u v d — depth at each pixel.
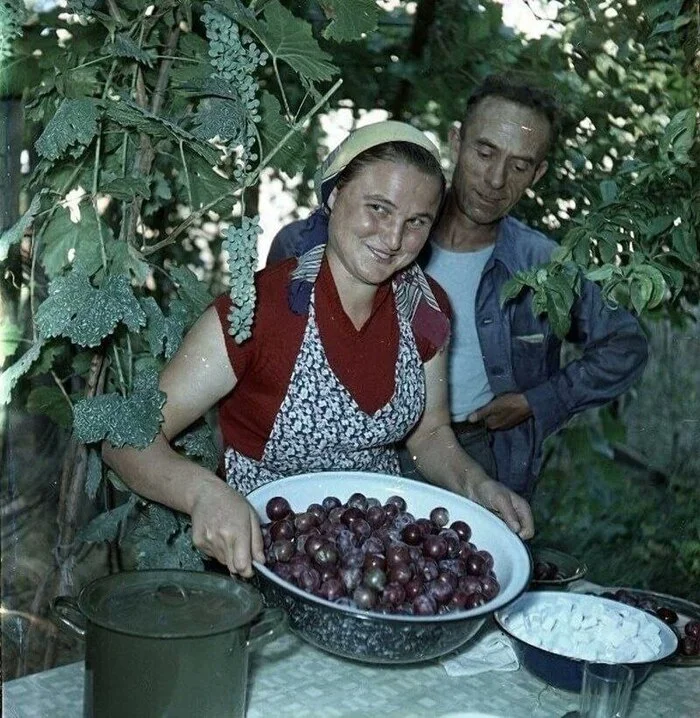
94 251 1.52
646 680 1.22
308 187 2.76
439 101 2.73
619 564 2.82
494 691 1.18
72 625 1.01
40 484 1.82
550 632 1.23
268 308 1.37
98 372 1.59
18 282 1.60
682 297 2.31
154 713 0.94
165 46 1.56
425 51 2.68
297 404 1.39
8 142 1.52
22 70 1.52
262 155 1.53
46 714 1.09
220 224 2.69
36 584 1.81
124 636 0.93
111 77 1.47
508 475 2.25
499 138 1.90
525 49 2.54
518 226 2.09
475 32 2.63
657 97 2.36
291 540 1.21
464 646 1.26
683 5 1.72
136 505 1.71
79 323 1.34
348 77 2.71
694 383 2.74
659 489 2.86
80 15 1.41
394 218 1.27
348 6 1.50
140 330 1.51
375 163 1.26
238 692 1.00
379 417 1.42
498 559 1.24
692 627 1.30
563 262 1.52
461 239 2.02
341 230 1.30
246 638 1.00
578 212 2.56
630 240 1.56
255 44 1.48
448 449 1.53
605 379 2.17
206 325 1.37
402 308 1.45
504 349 2.09
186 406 1.37
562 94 2.48
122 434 1.30
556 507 3.01
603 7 2.28
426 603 1.11
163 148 1.59
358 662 1.22
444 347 1.50
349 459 1.46
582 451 3.00
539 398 2.15
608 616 1.27
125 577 1.04
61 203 1.48
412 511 1.34
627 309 2.19
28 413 1.75
